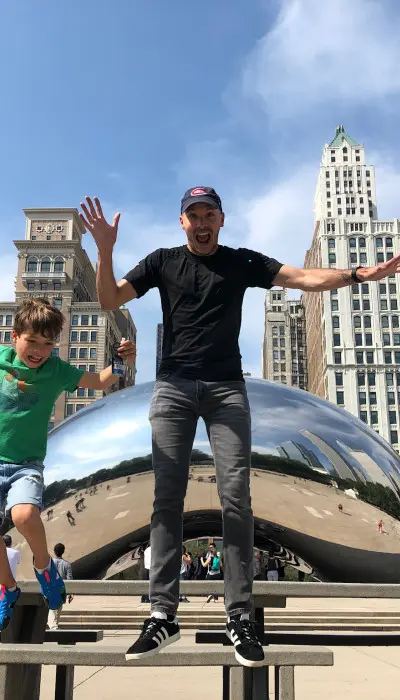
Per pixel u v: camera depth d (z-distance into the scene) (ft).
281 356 452.76
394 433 308.60
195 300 9.10
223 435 8.68
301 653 7.11
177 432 8.71
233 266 9.29
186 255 9.39
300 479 25.21
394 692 12.76
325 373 326.24
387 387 314.96
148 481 25.12
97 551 25.38
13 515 8.00
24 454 8.68
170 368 9.00
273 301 465.88
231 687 7.64
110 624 24.35
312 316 387.14
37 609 9.94
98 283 9.27
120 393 27.94
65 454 25.61
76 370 9.39
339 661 17.17
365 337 321.93
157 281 9.52
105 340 305.94
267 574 42.86
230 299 9.16
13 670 7.31
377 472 25.76
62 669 8.85
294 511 25.72
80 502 25.04
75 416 27.68
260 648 7.11
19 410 8.72
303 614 25.30
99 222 9.30
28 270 316.40
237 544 8.20
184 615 24.72
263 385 27.81
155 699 12.07
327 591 9.89
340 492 25.21
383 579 25.98
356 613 25.71
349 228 341.41
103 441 25.59
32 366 8.87
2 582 8.25
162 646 7.41
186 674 15.20
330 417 27.02
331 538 25.59
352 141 400.26
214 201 9.14
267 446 25.36
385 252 335.26
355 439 26.35
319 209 394.11
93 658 6.97
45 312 8.79
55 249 319.06
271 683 13.64
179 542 8.28
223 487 8.49
